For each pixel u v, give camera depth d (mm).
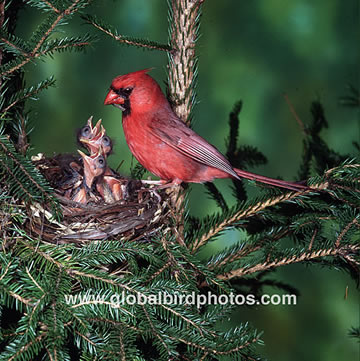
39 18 9766
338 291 11695
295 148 12281
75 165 7211
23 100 5961
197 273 6145
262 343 5332
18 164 5590
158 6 11305
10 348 4820
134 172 8102
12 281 5309
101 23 6145
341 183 6336
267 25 12266
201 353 5434
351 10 12414
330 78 12367
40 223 5875
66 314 4996
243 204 6863
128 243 5809
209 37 11984
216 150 7250
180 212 6973
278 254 6469
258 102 12250
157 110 7344
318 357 11422
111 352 5008
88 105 11016
